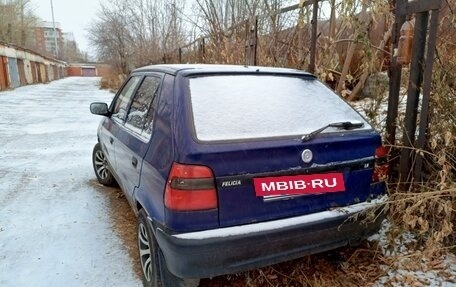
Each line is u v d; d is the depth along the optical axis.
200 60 8.80
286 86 2.40
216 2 8.16
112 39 26.33
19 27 42.34
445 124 2.68
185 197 1.74
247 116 2.02
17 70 25.81
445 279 2.25
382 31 3.89
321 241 2.05
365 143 2.18
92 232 3.11
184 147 1.77
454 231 2.55
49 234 3.08
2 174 4.87
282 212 1.92
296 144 1.93
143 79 2.92
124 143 2.75
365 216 2.16
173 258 1.80
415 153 2.69
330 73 4.20
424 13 2.53
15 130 8.45
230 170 1.78
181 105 1.96
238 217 1.82
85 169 5.12
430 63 2.46
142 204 2.16
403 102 3.12
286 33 5.48
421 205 2.32
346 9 3.27
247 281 2.29
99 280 2.42
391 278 2.29
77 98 17.91
